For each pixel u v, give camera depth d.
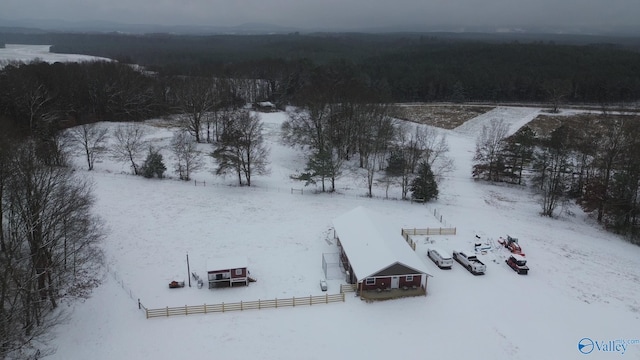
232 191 63.84
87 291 39.25
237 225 52.91
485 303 39.94
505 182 75.38
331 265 44.66
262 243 48.91
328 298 39.34
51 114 82.00
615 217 57.97
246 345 34.06
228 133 77.06
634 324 38.12
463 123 118.19
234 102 125.06
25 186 35.28
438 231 53.34
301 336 35.16
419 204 62.50
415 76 159.62
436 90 158.38
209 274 40.09
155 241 48.31
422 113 130.88
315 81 126.06
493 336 35.91
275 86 139.62
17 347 30.78
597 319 38.56
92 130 77.31
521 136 77.38
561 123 115.69
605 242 54.19
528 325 37.38
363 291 40.66
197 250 46.97
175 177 68.62
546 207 63.97
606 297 41.88
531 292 41.94
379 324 36.78
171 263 44.34
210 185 65.94
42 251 34.84
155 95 112.56
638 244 54.59
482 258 47.69
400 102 153.75
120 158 75.69
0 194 34.34
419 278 41.16
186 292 39.91
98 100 102.88
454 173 79.12
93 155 75.00
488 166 76.50
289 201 61.16
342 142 81.19
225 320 36.72
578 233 56.22
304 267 44.44
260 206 58.88
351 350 33.91
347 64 170.12
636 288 43.69
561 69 163.00
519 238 52.94
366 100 84.00
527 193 70.50
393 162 74.69
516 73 161.75
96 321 35.91
